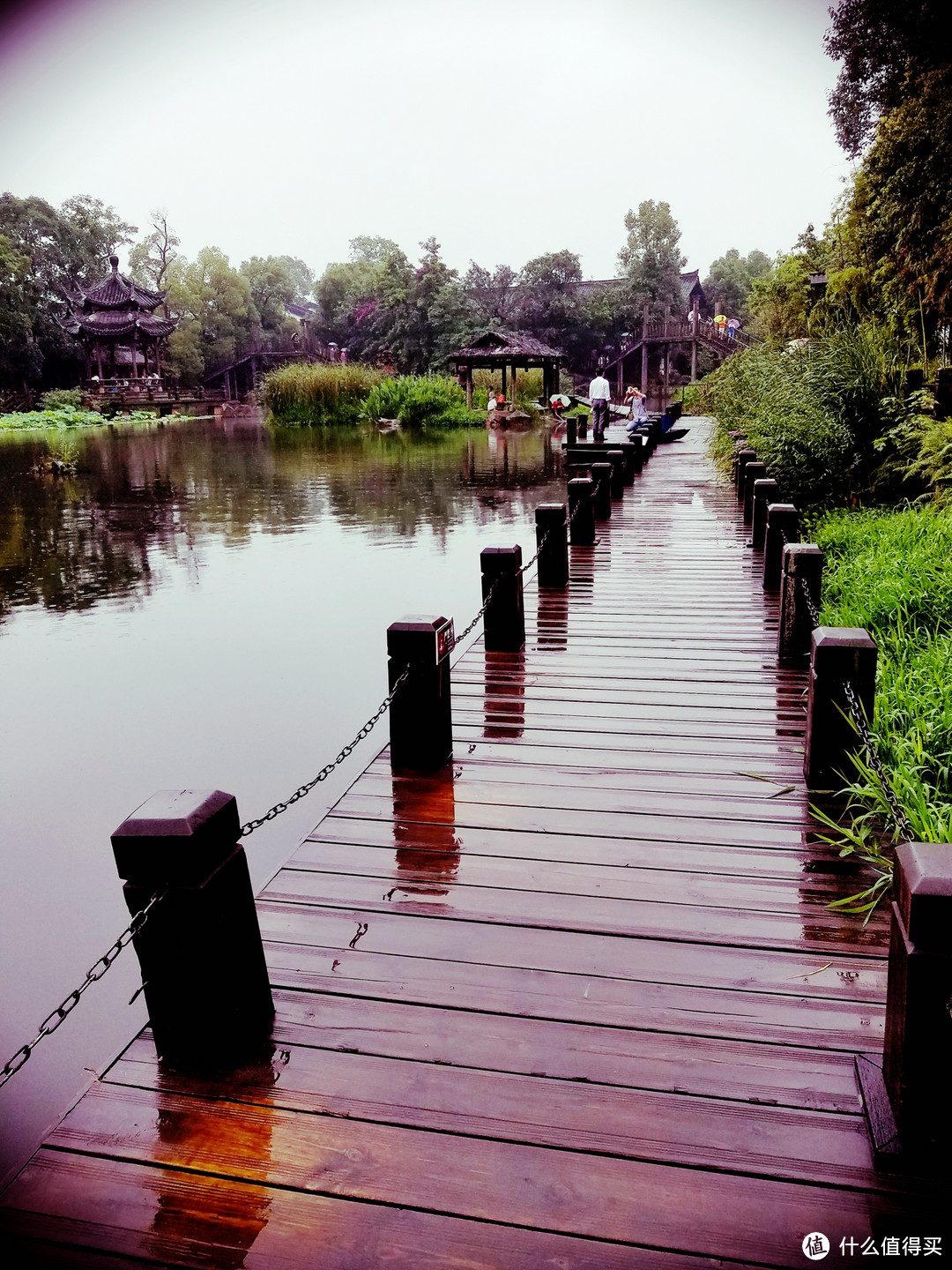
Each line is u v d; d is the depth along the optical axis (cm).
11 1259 165
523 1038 215
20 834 420
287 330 6925
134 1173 182
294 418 3606
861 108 1468
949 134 1204
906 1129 177
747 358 1416
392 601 809
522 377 4034
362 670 626
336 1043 215
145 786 464
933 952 166
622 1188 174
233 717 548
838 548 702
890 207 1309
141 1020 301
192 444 2814
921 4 1228
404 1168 180
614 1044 212
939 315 1278
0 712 563
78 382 5788
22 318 4956
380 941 255
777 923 258
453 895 278
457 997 231
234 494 1580
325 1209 172
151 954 204
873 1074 196
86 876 386
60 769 484
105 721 546
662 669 488
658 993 229
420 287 5150
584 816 325
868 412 877
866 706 322
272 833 411
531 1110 193
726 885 278
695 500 1148
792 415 892
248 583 893
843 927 255
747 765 364
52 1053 284
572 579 718
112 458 2366
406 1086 201
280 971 244
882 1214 166
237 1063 210
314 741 512
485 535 1111
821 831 309
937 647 451
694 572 733
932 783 333
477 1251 163
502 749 388
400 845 309
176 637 717
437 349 5100
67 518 1355
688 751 379
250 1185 178
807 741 340
